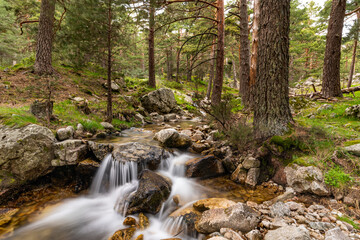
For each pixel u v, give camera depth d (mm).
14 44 25156
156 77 28141
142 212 3875
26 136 4336
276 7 4723
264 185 4492
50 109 6504
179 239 3039
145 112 12547
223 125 6574
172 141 6562
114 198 4711
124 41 8305
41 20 10984
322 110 7977
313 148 4395
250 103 9648
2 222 3506
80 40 7793
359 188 3316
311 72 35969
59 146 4871
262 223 2998
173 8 9711
